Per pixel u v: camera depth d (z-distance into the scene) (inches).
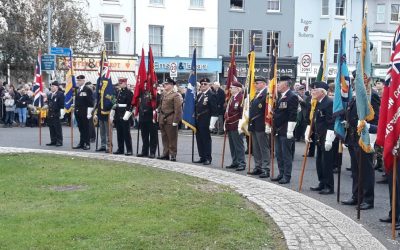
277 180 461.1
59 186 386.3
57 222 281.9
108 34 1396.4
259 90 481.1
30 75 1250.6
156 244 249.1
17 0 1193.4
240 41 1536.7
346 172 534.6
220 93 766.5
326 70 497.7
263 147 477.1
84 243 247.1
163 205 324.8
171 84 558.9
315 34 1594.5
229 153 652.7
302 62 848.3
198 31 1497.3
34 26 1198.3
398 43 294.8
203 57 1492.4
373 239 278.7
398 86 292.5
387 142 296.4
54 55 1007.6
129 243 248.1
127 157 562.3
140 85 581.0
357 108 336.2
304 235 279.4
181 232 269.4
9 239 250.7
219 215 305.1
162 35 1455.5
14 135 831.1
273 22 1558.8
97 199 339.9
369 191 368.8
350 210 363.3
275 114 451.5
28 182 397.7
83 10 1312.7
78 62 1264.8
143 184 393.4
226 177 449.1
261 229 284.0
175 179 421.7
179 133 908.6
